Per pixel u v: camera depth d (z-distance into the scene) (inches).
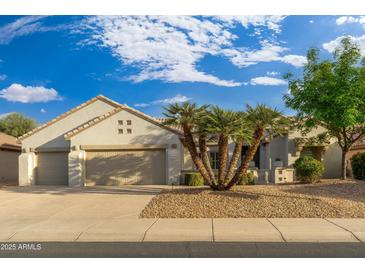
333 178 811.4
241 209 424.5
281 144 872.3
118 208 464.1
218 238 319.3
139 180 762.2
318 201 450.3
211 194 511.2
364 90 600.1
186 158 866.1
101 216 415.5
